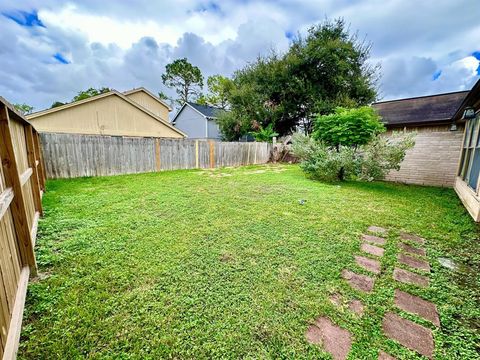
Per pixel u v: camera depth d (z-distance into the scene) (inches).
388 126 292.5
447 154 262.5
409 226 137.3
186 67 1066.7
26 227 75.4
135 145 331.0
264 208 163.3
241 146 476.7
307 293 75.5
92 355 52.4
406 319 67.3
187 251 100.0
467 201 166.7
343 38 559.5
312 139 299.1
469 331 63.7
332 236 120.1
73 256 94.0
